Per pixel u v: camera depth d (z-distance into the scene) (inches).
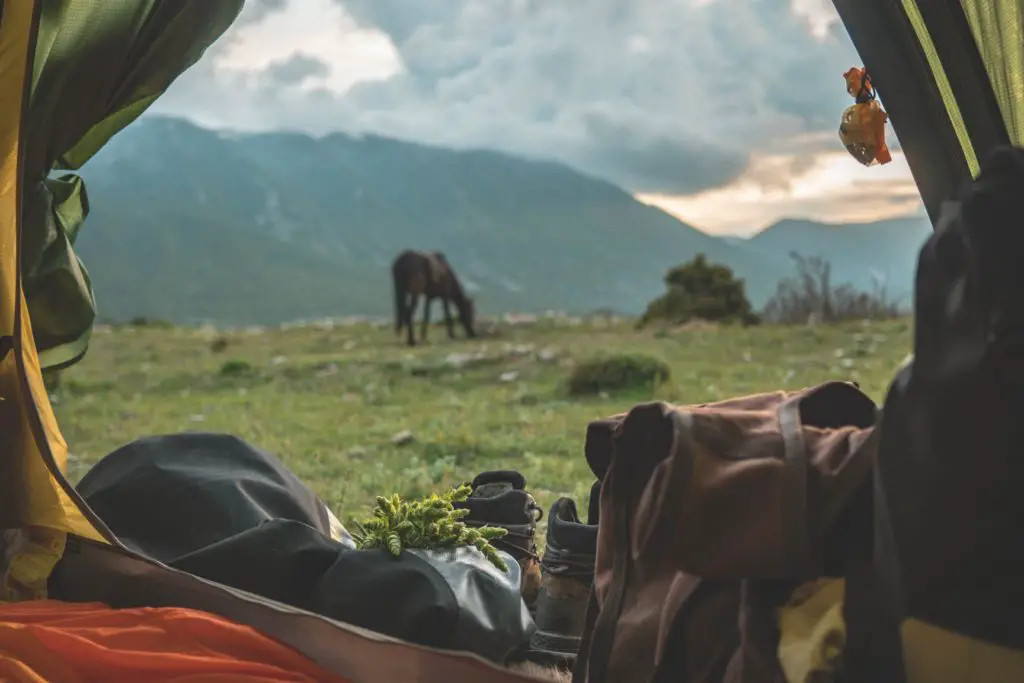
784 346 676.7
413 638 127.8
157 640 123.5
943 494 89.2
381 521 140.0
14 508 144.1
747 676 99.3
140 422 475.5
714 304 935.0
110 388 617.3
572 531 142.7
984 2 147.2
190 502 145.1
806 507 99.7
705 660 104.5
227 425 462.6
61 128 154.9
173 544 142.6
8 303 143.3
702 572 101.0
